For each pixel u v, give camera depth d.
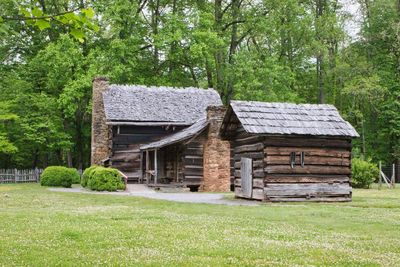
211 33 43.94
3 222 14.98
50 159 56.44
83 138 54.16
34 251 10.50
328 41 51.78
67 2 45.22
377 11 51.12
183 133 34.28
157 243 11.55
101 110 40.03
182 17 45.28
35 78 48.06
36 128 43.97
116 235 12.58
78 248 10.90
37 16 6.81
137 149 37.81
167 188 33.09
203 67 49.19
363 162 37.09
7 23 6.89
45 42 49.38
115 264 9.30
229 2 52.16
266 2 48.00
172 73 48.72
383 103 50.50
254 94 44.91
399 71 50.09
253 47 53.62
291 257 10.25
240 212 18.44
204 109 40.00
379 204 22.12
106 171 31.05
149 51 49.00
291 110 24.56
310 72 56.78
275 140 23.27
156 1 49.91
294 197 23.27
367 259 10.10
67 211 18.45
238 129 25.44
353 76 49.78
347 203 22.81
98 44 46.88
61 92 48.09
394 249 11.33
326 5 53.22
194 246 11.20
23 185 37.84
